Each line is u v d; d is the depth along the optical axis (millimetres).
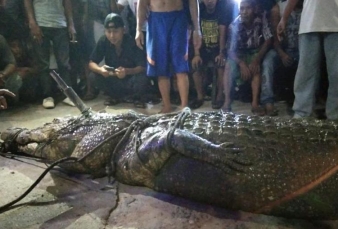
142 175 2924
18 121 4941
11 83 5574
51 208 2758
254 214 2631
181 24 4664
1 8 5977
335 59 4020
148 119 3139
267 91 5129
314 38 4039
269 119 2846
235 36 5340
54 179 3217
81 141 3285
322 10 3875
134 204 2793
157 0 4586
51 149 3463
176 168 2764
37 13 5754
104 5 6434
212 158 2588
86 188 3061
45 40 5902
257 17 5273
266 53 5289
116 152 3137
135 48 5898
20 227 2539
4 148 3764
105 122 3318
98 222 2578
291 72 5508
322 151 2494
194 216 2627
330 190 2434
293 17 5367
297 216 2541
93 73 6105
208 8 5555
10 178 3229
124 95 6031
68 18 6078
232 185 2566
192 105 5535
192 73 5617
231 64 5344
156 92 6266
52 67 6180
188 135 2668
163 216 2633
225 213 2656
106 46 5969
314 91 4223
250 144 2613
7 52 5480
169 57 4789
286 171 2482
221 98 5516
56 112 5391
